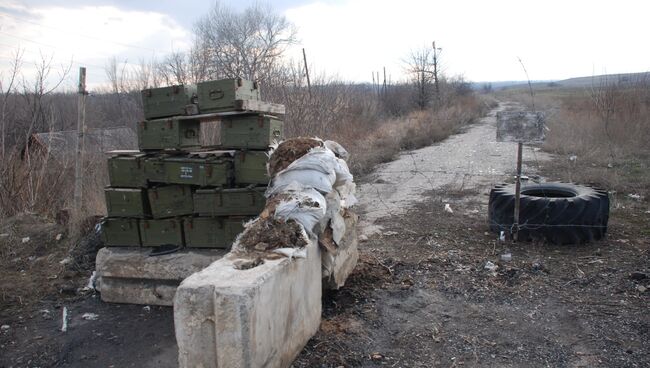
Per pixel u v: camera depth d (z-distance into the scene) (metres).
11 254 6.37
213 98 4.49
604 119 15.08
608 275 4.82
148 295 4.88
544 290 4.57
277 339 3.08
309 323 3.68
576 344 3.62
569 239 5.74
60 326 4.52
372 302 4.46
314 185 3.99
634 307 4.14
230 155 4.73
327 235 4.10
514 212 5.93
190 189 4.77
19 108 12.40
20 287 5.41
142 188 4.90
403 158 14.93
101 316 4.71
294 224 3.65
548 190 6.52
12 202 8.74
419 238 6.32
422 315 4.20
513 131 5.67
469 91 50.12
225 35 24.78
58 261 6.12
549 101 33.72
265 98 13.21
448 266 5.29
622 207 7.46
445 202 8.44
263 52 24.36
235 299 2.67
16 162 9.38
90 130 12.59
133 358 3.92
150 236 4.93
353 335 3.84
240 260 3.23
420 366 3.41
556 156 13.52
